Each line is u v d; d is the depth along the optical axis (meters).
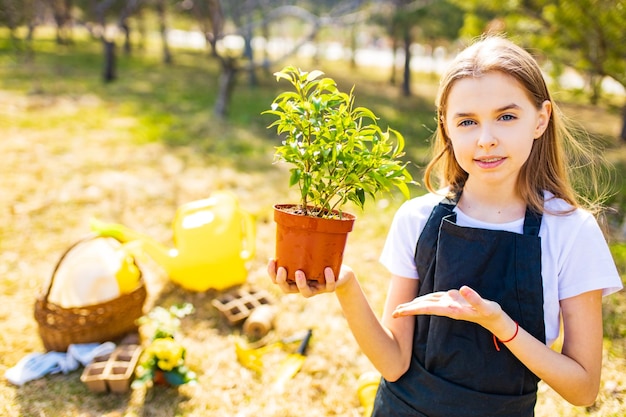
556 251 1.40
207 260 3.47
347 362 2.88
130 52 20.58
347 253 4.10
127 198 5.07
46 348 2.86
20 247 4.02
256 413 2.51
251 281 3.70
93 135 7.37
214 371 2.79
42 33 26.75
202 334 3.10
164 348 2.57
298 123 1.40
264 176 6.01
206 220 3.49
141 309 3.05
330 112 1.39
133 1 13.12
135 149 6.78
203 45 29.91
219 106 9.30
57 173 5.63
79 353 2.76
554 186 1.50
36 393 2.57
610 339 3.02
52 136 7.12
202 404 2.55
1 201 4.78
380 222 4.70
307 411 2.54
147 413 2.47
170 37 34.09
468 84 1.36
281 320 3.25
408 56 14.22
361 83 15.93
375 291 3.54
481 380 1.45
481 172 1.38
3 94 9.64
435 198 1.59
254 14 13.10
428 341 1.51
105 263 2.97
